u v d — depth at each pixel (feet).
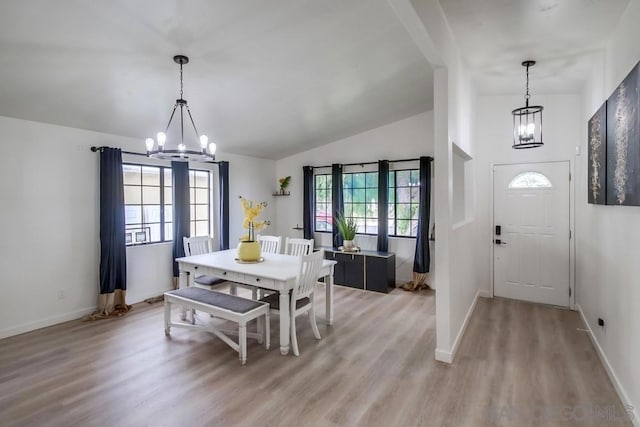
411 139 17.52
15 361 9.59
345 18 8.43
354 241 19.04
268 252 15.15
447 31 8.99
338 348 10.48
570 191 14.06
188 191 16.31
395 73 11.99
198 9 7.39
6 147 11.17
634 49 7.27
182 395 7.97
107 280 13.26
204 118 13.71
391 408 7.45
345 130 18.12
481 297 15.88
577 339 11.05
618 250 8.30
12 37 7.52
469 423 6.93
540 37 9.34
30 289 11.75
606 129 8.84
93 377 8.75
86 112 11.68
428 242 16.93
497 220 15.56
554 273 14.51
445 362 9.52
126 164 14.62
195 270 12.39
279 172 22.34
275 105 13.46
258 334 10.80
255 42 8.96
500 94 15.07
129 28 7.74
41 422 7.01
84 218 13.09
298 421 7.03
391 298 15.74
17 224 11.44
